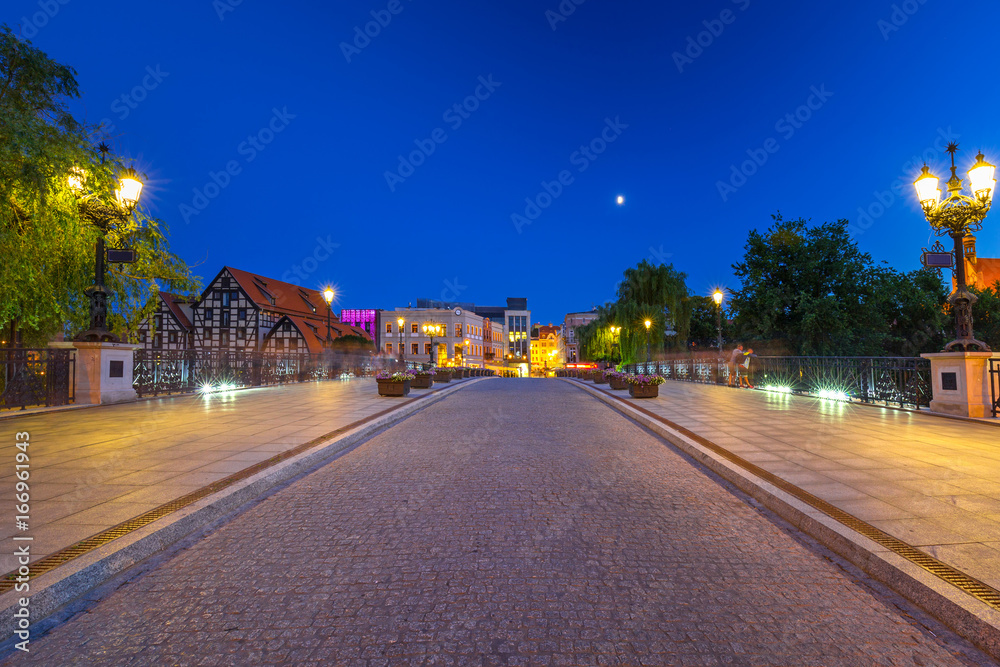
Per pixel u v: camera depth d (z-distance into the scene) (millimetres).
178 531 3670
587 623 2516
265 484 4984
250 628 2479
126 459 5715
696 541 3596
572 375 61562
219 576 3053
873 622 2539
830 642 2361
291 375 22547
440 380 23000
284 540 3631
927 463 5383
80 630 2471
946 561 2920
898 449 6164
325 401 12906
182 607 2688
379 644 2336
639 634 2420
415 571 3098
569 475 5520
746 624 2514
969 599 2498
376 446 7367
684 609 2652
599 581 2967
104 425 8367
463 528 3850
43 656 2260
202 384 16234
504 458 6434
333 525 3943
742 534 3740
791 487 4484
